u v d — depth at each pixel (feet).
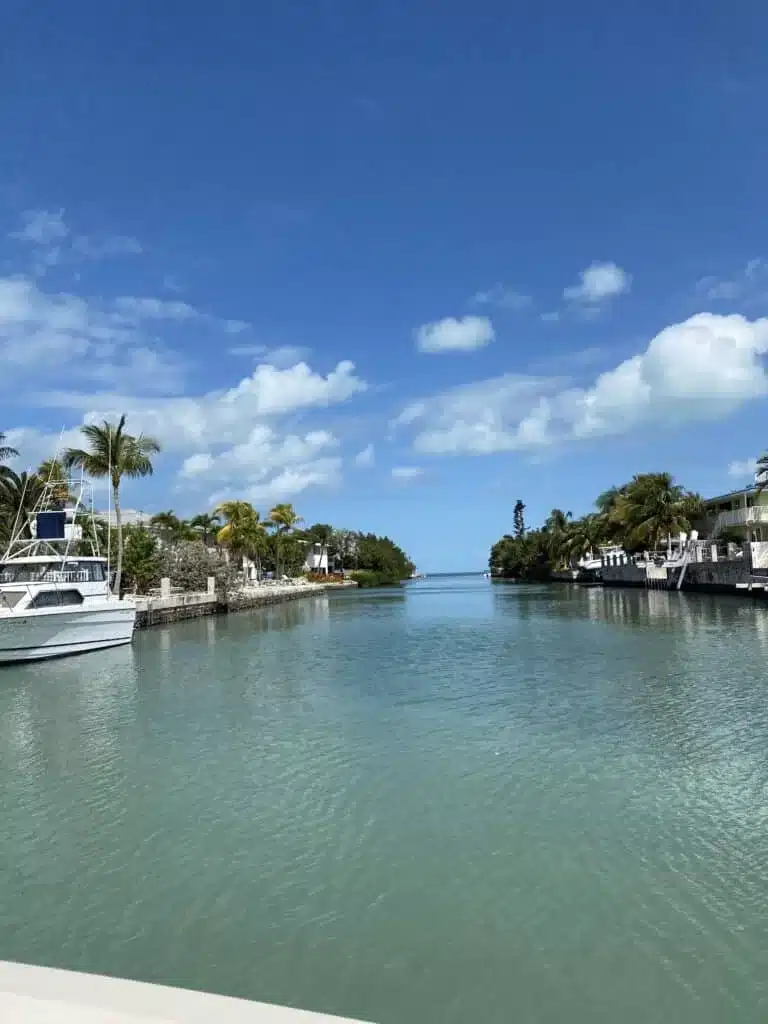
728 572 189.78
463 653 100.83
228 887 30.19
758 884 29.25
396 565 561.43
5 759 49.88
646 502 259.39
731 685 68.74
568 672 79.92
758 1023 21.44
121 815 38.58
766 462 202.80
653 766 44.39
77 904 29.09
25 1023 9.42
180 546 209.36
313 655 103.45
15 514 162.20
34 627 99.40
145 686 79.15
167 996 10.16
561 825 35.63
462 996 22.94
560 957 24.79
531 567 490.90
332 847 33.78
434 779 42.98
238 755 49.29
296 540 378.12
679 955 24.73
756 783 40.86
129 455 157.17
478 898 28.78
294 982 23.77
